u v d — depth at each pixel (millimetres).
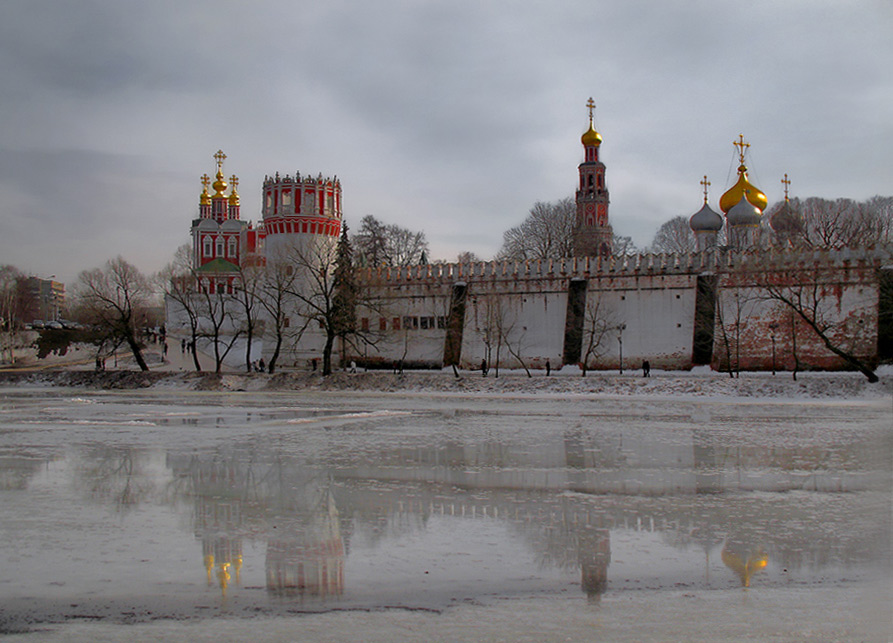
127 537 18969
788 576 16328
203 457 30391
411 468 28203
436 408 50469
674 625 13656
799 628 13523
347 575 16266
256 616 13977
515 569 16719
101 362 81625
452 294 76062
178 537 18953
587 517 21125
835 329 63344
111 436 36281
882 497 23672
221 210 125562
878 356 61188
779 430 38812
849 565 17094
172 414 46312
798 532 19672
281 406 52031
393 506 22328
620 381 60219
